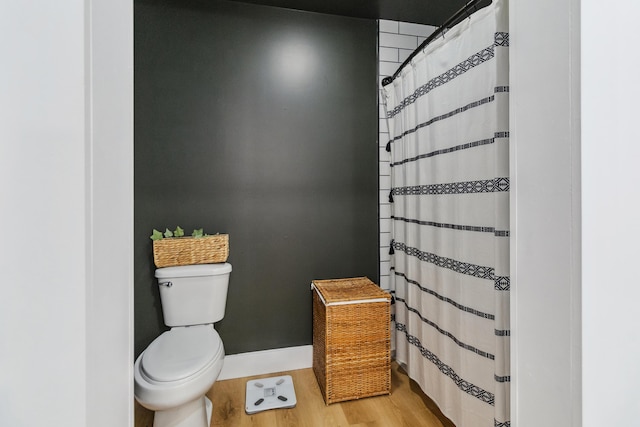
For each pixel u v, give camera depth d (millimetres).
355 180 2238
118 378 555
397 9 2127
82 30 419
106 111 503
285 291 2125
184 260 1861
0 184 389
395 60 2289
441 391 1562
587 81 490
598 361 506
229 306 2039
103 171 492
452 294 1480
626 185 519
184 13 1951
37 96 400
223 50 2008
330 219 2195
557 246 529
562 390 523
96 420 459
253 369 2057
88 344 432
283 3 2047
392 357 2248
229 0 2014
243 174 2051
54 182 407
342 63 2201
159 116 1926
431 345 1668
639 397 528
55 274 408
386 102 2229
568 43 503
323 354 1828
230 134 2027
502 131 1132
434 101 1604
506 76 1129
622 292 519
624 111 514
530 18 573
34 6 399
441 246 1557
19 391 398
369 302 1785
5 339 393
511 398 633
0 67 387
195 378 1303
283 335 2123
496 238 1158
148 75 1904
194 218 1979
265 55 2072
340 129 2205
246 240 2061
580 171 492
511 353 634
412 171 1866
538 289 567
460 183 1408
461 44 1390
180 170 1958
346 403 1763
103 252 489
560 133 520
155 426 1398
